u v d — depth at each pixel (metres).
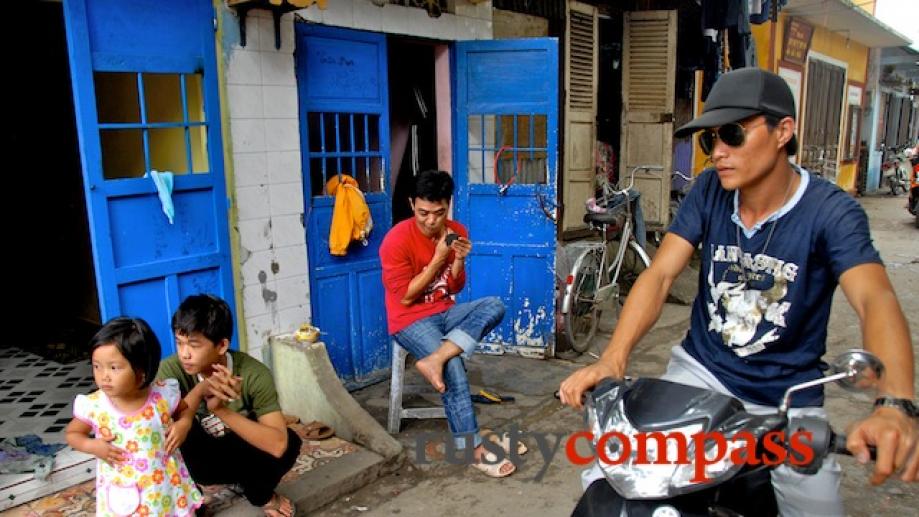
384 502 3.34
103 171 3.37
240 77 3.79
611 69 7.67
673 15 7.27
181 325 2.46
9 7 5.24
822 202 1.91
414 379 4.86
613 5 7.24
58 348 5.11
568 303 5.25
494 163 5.29
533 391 4.71
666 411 1.61
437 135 5.38
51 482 3.08
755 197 1.98
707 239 2.16
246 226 3.91
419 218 3.57
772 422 1.54
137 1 3.35
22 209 5.74
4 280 5.78
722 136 1.90
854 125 17.31
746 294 2.05
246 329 3.98
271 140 3.98
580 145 6.90
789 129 1.90
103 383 2.28
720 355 2.12
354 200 4.38
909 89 22.70
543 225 5.14
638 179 7.69
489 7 5.36
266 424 2.69
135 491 2.39
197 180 3.67
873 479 1.42
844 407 4.41
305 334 4.00
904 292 7.57
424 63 5.80
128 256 3.43
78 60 3.16
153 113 3.60
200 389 2.55
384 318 4.82
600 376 1.87
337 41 4.31
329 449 3.64
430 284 3.72
